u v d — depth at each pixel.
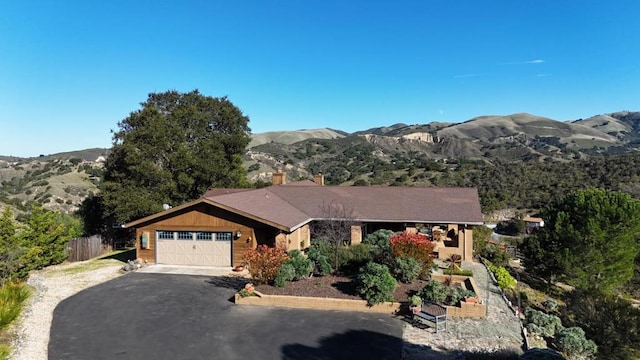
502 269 20.16
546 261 25.16
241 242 20.30
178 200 34.19
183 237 21.03
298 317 13.51
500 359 10.23
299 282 16.41
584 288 20.72
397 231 23.89
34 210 22.64
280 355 10.82
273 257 16.30
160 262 21.22
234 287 17.06
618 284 23.66
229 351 11.07
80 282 18.08
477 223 22.25
